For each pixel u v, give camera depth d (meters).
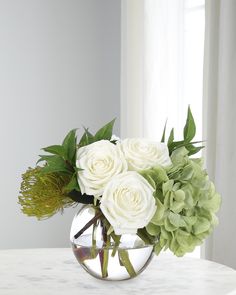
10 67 3.34
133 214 1.16
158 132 2.67
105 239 1.26
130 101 2.80
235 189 2.13
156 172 1.21
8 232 3.35
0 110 3.33
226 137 2.14
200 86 2.55
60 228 3.39
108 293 1.27
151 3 2.67
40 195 1.26
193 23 2.57
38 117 3.37
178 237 1.22
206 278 1.40
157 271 1.47
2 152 3.34
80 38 3.40
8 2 3.34
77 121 3.40
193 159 1.32
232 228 2.14
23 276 1.42
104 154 1.21
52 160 1.23
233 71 2.12
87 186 1.19
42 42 3.37
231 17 2.11
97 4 3.40
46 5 3.37
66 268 1.49
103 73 3.40
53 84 3.38
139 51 2.78
